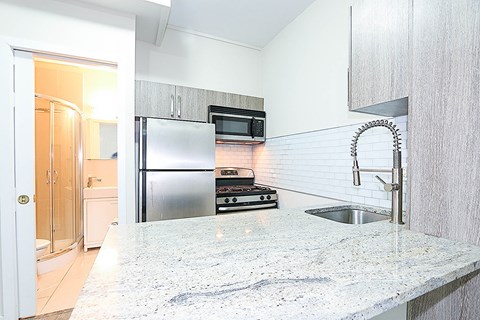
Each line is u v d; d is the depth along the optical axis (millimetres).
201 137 2369
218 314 474
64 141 2932
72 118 3045
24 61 1665
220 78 3053
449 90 938
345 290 568
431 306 957
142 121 2107
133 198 1967
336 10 2021
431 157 998
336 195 2018
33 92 1703
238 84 3156
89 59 1832
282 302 517
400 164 1265
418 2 1039
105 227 3205
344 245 874
